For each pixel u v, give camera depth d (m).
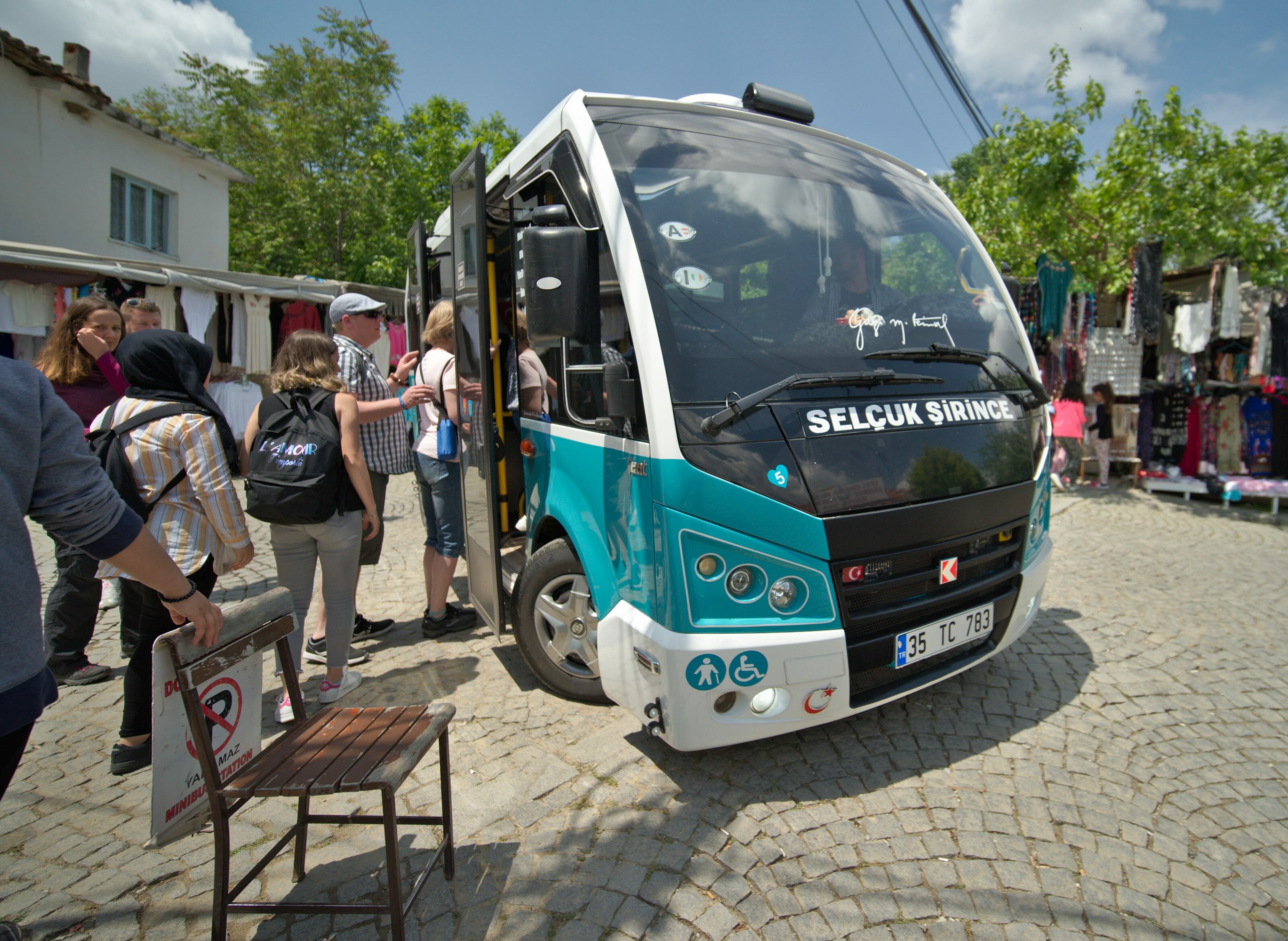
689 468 2.52
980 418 3.15
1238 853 2.49
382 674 3.96
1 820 2.78
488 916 2.23
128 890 2.39
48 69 11.26
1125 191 9.68
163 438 2.86
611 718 3.38
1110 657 4.10
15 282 8.39
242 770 2.05
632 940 2.11
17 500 1.47
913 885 2.32
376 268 20.81
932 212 3.89
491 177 4.18
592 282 2.70
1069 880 2.35
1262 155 9.46
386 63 22.38
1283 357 8.66
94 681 3.92
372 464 4.15
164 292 9.56
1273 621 4.71
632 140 3.10
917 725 3.30
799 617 2.62
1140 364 9.40
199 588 3.08
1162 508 8.45
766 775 2.92
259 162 21.56
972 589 3.01
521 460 4.37
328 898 2.31
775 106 3.80
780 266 3.08
